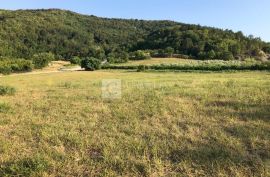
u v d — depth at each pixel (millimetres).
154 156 7172
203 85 21109
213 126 9711
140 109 12586
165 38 154125
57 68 106375
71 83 27531
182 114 11578
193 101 14289
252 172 6324
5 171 6578
